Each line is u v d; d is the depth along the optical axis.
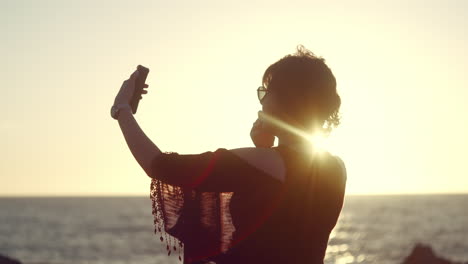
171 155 3.02
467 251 54.12
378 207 191.38
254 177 3.03
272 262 3.02
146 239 74.50
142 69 3.28
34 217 139.12
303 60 3.22
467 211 148.50
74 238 77.38
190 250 3.00
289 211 3.07
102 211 175.38
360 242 67.44
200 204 3.01
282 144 3.20
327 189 3.20
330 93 3.24
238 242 3.01
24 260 53.00
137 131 3.11
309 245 3.11
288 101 3.19
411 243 64.19
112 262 49.59
